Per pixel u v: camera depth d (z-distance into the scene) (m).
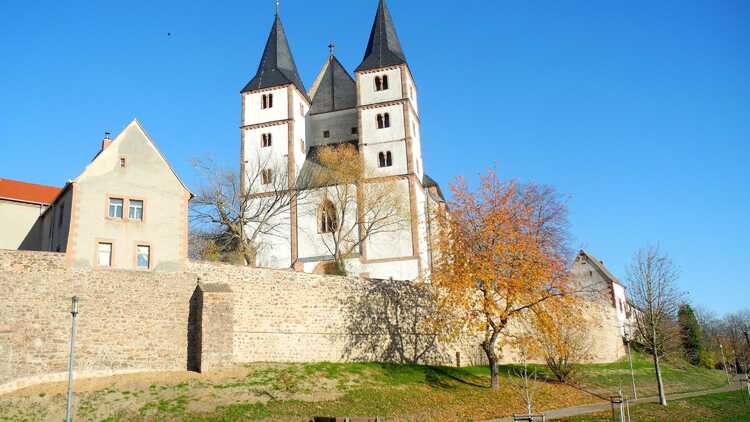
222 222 54.50
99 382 30.38
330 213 60.22
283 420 27.42
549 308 37.12
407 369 37.97
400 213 58.31
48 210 40.59
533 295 36.44
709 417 31.66
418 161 65.50
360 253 58.28
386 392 33.19
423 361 40.66
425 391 34.53
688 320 70.25
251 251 55.19
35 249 43.28
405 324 40.66
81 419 26.30
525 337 39.22
